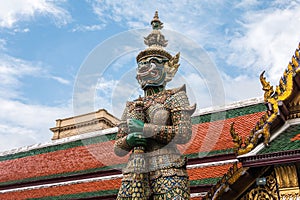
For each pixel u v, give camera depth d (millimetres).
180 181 6844
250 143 8062
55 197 15953
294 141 7957
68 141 19516
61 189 16359
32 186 17656
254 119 14141
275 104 8406
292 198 7609
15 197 17531
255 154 7641
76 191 15570
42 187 17188
